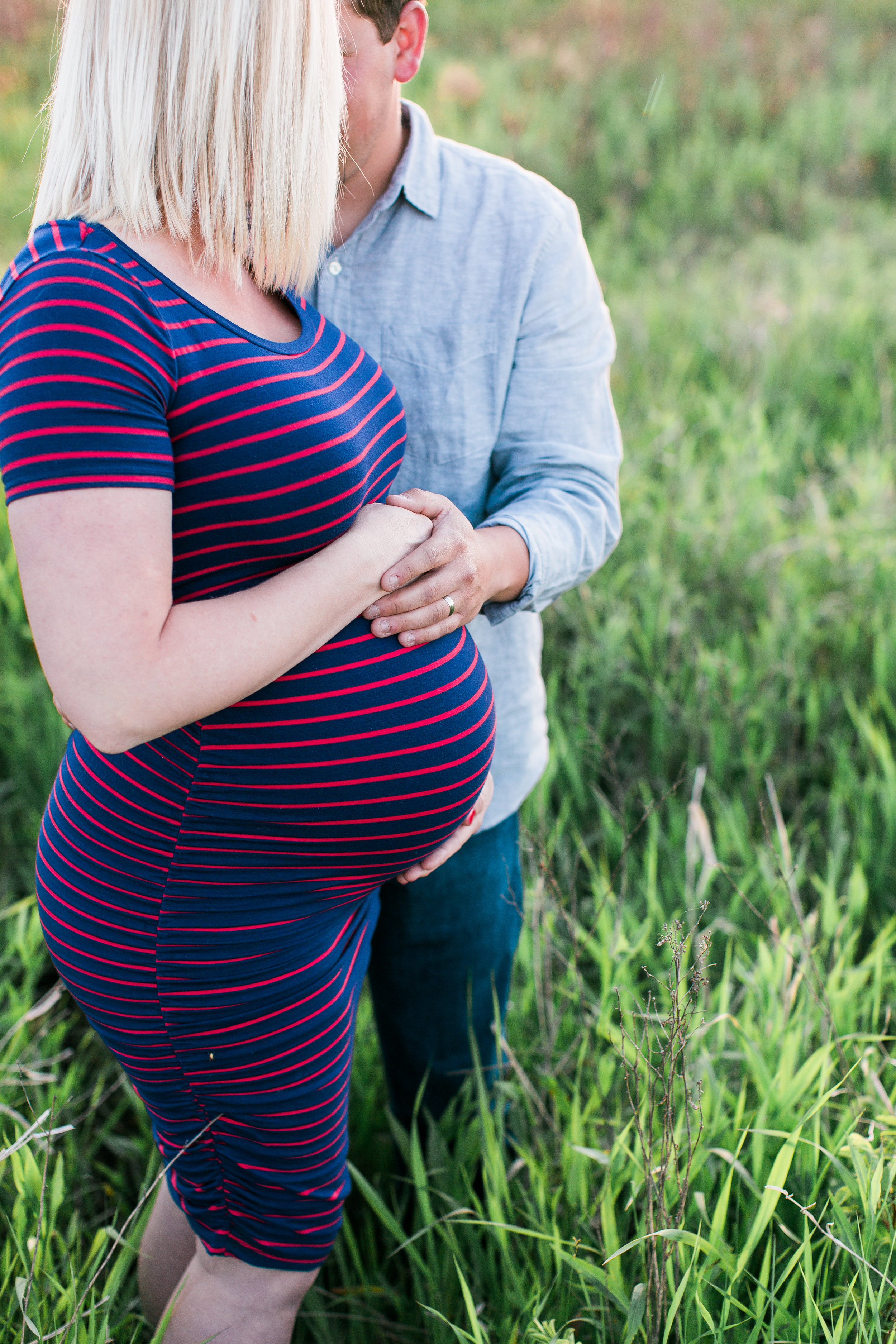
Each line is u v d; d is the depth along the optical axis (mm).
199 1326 1387
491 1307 1639
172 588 1070
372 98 1344
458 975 1758
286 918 1201
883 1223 1489
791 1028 1822
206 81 963
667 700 2803
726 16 9828
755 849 2469
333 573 1092
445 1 10586
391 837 1214
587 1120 1752
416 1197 1856
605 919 2049
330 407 1105
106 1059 2205
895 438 4199
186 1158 1329
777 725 2861
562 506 1529
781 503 3742
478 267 1485
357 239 1485
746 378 4699
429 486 1569
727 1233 1632
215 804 1128
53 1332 1340
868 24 9703
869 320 5129
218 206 1014
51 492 916
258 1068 1241
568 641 3256
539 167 7551
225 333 1019
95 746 972
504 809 1719
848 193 7348
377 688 1160
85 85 989
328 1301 1776
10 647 3148
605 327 1632
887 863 2459
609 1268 1461
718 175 7332
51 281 930
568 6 10203
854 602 3279
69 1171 1849
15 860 2658
